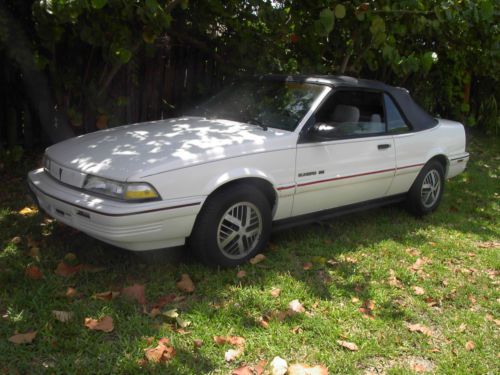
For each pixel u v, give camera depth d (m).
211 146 4.05
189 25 6.89
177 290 3.80
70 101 6.64
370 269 4.49
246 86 5.44
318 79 5.09
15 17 5.79
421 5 6.67
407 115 5.66
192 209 3.80
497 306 4.06
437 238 5.45
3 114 6.45
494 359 3.37
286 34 6.90
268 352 3.16
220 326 3.38
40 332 3.11
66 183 3.93
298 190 4.51
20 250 4.23
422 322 3.74
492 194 7.43
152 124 4.82
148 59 7.11
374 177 5.20
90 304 3.47
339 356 3.19
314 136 4.58
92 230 3.66
